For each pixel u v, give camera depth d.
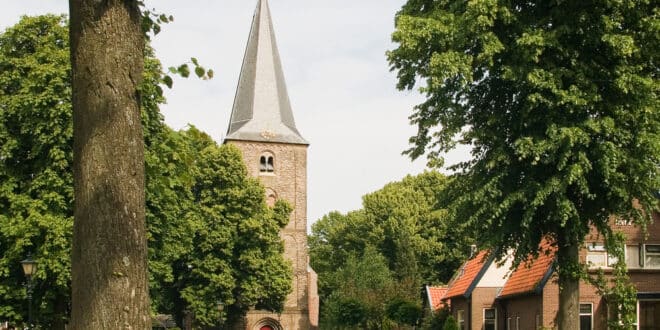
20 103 28.56
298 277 69.19
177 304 48.91
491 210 18.84
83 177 6.20
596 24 17.52
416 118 20.59
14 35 30.66
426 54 19.45
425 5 20.69
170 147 9.23
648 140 17.34
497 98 19.81
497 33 18.36
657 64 18.86
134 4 6.49
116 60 6.30
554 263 20.19
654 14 17.80
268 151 72.38
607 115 17.92
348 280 63.62
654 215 30.97
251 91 73.81
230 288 47.22
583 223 19.14
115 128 6.25
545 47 17.59
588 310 30.66
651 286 30.64
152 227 31.19
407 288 57.25
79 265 6.14
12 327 29.16
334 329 58.84
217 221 48.03
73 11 6.34
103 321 6.00
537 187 17.95
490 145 19.64
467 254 68.94
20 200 28.23
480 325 37.41
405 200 74.19
